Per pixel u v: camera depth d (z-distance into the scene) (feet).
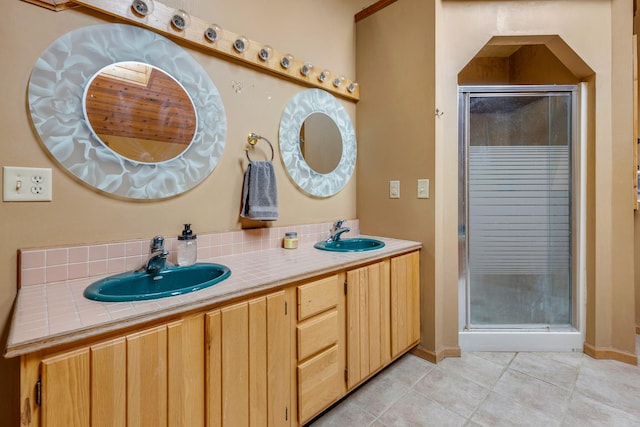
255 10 5.59
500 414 4.72
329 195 7.03
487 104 6.90
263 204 5.33
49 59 3.58
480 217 6.94
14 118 3.40
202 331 3.16
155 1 4.32
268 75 5.80
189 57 4.71
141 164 4.28
